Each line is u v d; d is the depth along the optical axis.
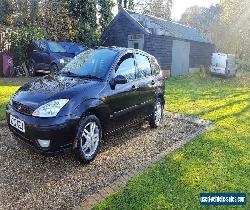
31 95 4.75
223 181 4.48
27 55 16.59
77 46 17.09
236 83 20.14
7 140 5.75
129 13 21.39
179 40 22.45
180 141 6.23
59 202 3.86
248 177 4.66
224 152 5.62
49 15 22.16
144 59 6.70
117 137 6.45
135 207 3.71
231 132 6.96
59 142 4.43
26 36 16.61
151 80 6.74
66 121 4.43
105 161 5.16
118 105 5.48
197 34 27.42
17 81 13.80
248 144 6.14
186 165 4.96
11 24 23.39
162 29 21.52
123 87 5.61
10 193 3.99
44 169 4.70
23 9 23.45
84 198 3.98
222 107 9.88
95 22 23.64
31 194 4.00
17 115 4.62
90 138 4.96
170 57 21.72
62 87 4.88
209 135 6.64
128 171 4.73
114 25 21.52
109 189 4.13
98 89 5.06
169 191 4.12
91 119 4.89
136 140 6.34
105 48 6.12
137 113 6.24
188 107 9.77
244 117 8.52
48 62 15.47
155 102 6.97
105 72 5.41
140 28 19.80
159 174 4.60
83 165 4.93
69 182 4.36
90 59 5.83
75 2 22.55
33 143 4.49
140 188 4.15
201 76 23.33
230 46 36.25
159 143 6.22
